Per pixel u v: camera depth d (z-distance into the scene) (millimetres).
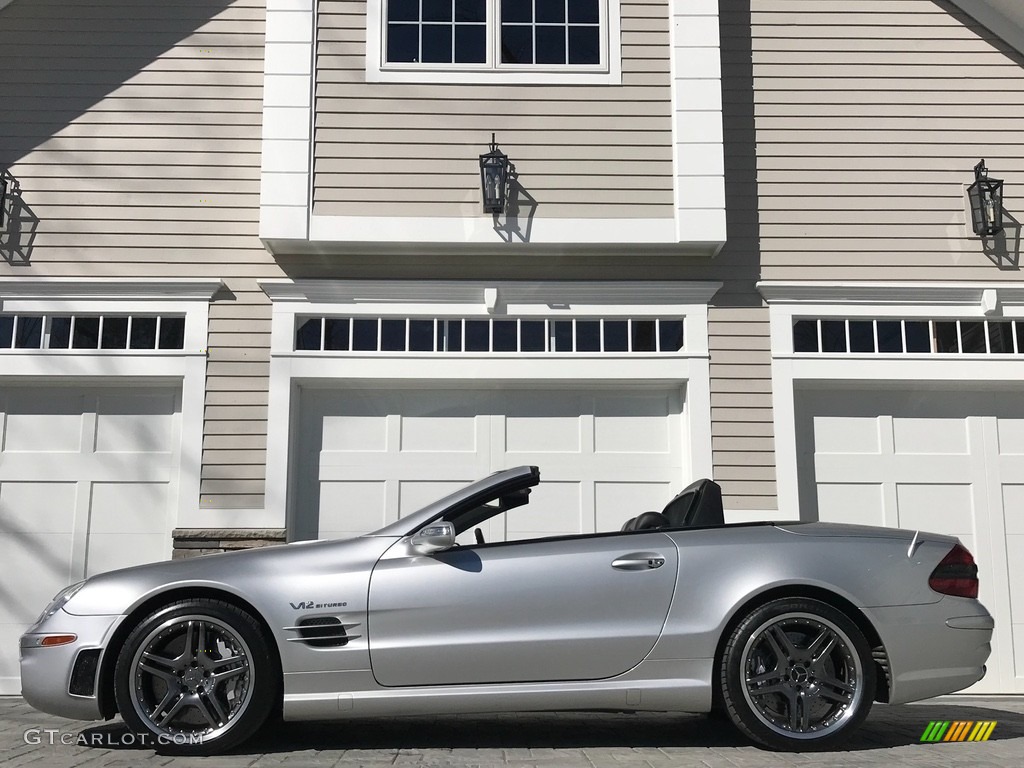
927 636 4523
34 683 4383
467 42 7500
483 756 4301
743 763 4129
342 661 4348
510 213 7246
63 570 7094
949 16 7828
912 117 7723
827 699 4453
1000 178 7672
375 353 7258
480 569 4469
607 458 7371
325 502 7270
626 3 7535
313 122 7312
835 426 7492
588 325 7449
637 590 4477
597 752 4402
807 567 4520
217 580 4422
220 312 7309
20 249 7320
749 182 7617
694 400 7273
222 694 4359
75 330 7293
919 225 7594
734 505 7164
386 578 4438
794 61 7781
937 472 7453
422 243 7188
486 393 7434
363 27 7461
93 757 4285
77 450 7238
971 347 7523
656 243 7234
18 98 7480
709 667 4441
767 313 7438
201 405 7168
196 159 7500
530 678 4406
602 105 7406
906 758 4277
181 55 7609
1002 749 4535
